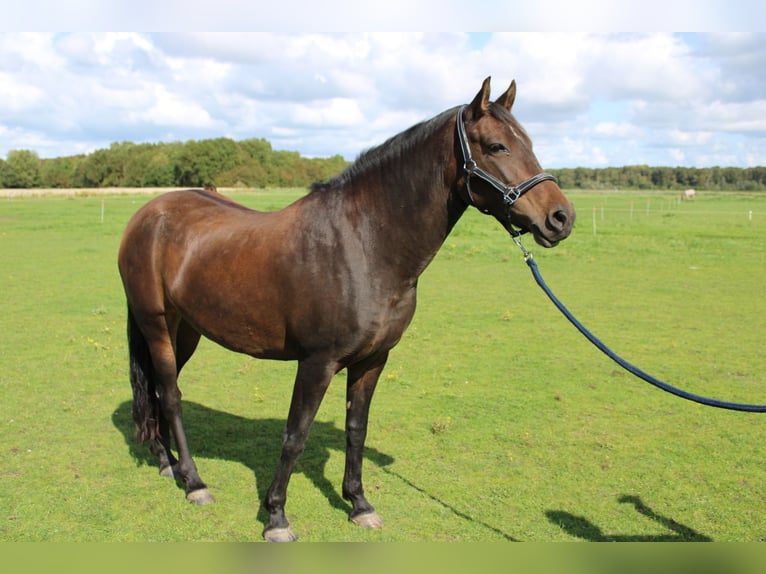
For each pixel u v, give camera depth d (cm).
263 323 365
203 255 386
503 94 334
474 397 627
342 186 355
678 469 466
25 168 8925
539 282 324
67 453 482
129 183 8944
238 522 388
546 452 496
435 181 332
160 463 455
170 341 427
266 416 579
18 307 1035
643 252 1767
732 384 670
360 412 384
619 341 848
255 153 8856
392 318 347
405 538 370
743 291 1220
